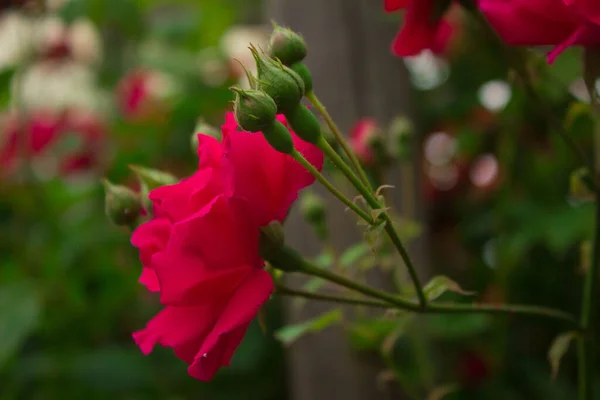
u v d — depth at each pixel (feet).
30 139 3.56
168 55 4.18
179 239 1.48
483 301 2.84
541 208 2.72
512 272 2.75
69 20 3.78
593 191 1.69
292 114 1.51
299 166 1.53
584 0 1.53
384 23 2.14
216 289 1.50
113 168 3.57
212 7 4.60
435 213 3.54
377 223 1.52
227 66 3.93
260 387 3.02
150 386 2.88
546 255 2.87
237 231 1.49
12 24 3.60
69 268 3.05
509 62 1.71
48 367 2.80
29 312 2.67
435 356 2.29
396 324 1.91
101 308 3.11
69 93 4.28
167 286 1.48
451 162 3.55
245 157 1.49
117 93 4.07
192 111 3.83
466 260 3.28
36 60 3.72
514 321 2.84
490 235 3.05
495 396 2.48
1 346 2.57
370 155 1.92
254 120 1.47
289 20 2.15
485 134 3.18
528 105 2.45
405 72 2.20
